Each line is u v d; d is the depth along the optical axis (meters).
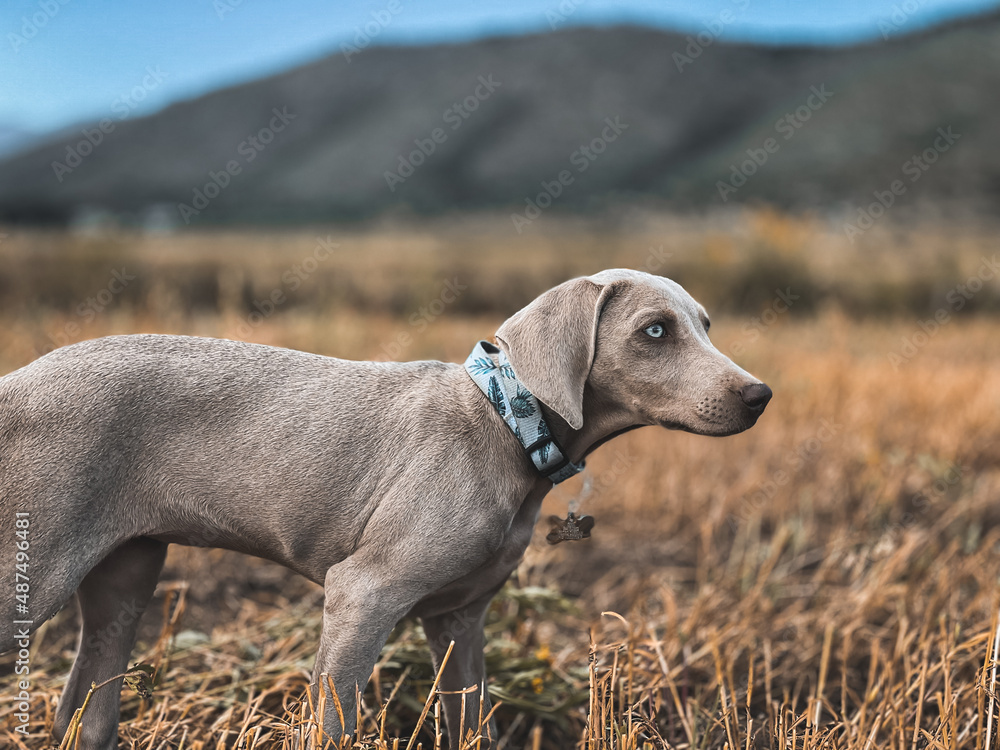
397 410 2.68
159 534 2.65
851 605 4.53
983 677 3.11
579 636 4.46
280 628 4.06
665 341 2.68
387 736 3.38
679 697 3.77
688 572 5.43
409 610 2.71
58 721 2.86
